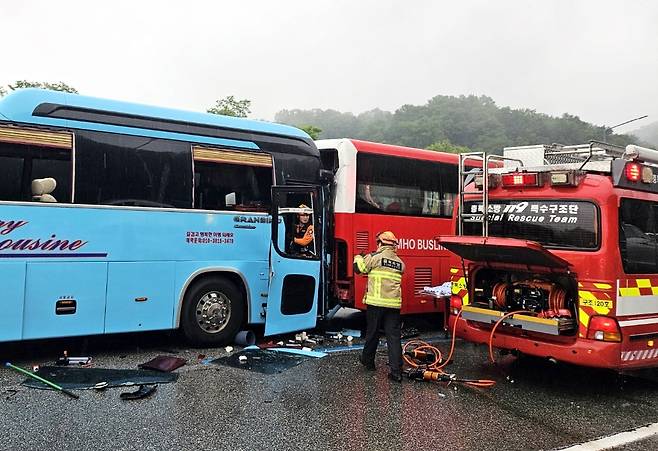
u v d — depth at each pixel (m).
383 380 6.65
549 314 6.26
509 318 6.49
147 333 8.85
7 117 6.58
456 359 7.96
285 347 8.30
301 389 6.17
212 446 4.55
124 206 7.30
